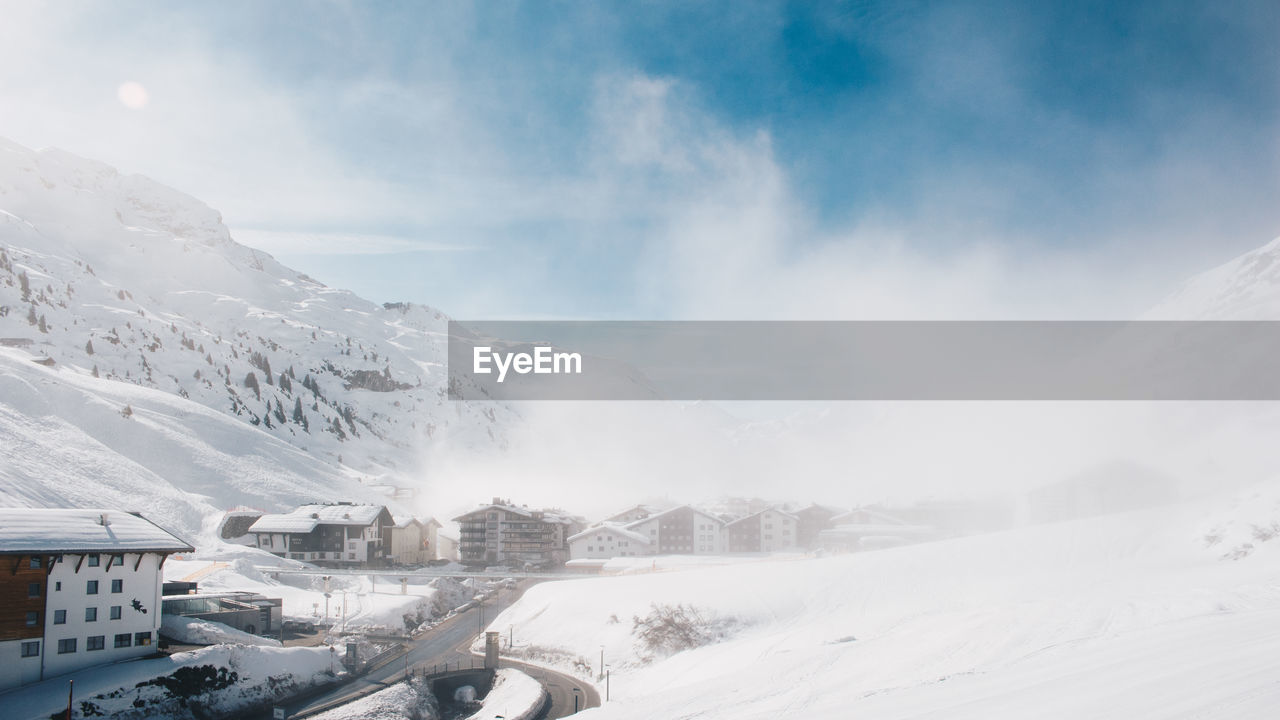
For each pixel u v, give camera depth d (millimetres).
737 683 48500
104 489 127125
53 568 54969
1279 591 51688
